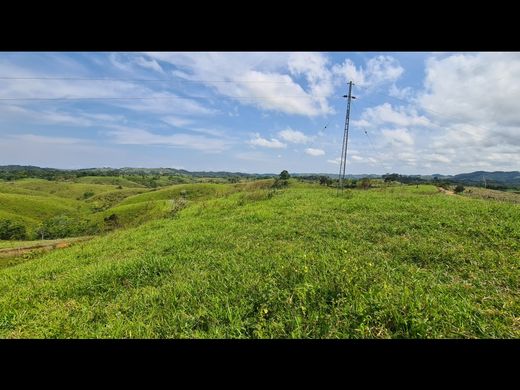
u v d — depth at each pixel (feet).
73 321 16.56
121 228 58.49
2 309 21.16
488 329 12.44
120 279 23.61
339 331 12.67
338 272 18.04
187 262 25.14
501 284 16.90
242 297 16.30
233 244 28.81
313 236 28.58
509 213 34.32
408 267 19.51
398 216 35.01
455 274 18.61
